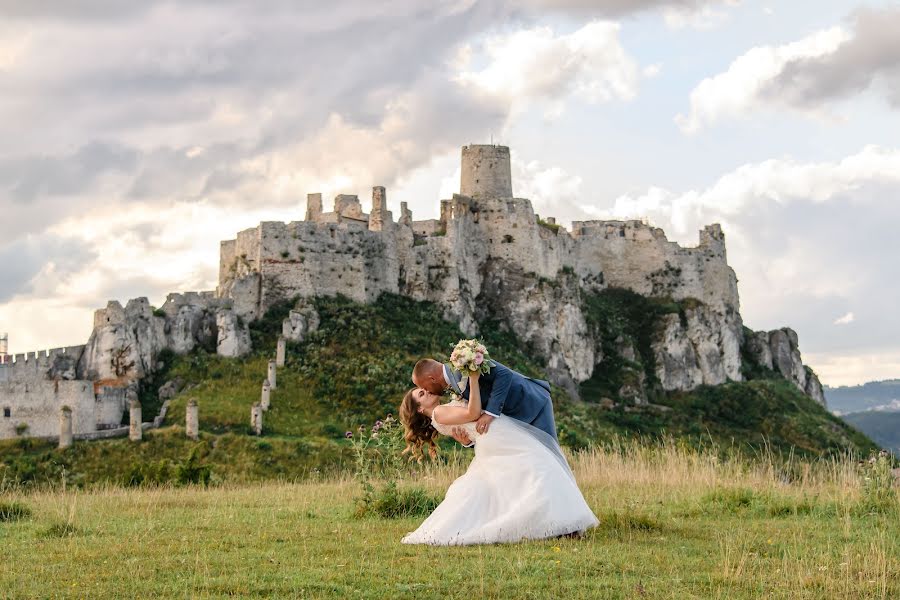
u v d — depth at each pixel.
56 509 25.30
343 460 65.12
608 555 15.80
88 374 82.00
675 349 109.25
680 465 30.95
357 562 15.55
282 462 64.75
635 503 22.67
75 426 74.81
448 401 18.88
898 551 16.55
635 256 116.50
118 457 66.12
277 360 82.19
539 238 104.94
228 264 98.94
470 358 17.39
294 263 90.12
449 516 17.09
